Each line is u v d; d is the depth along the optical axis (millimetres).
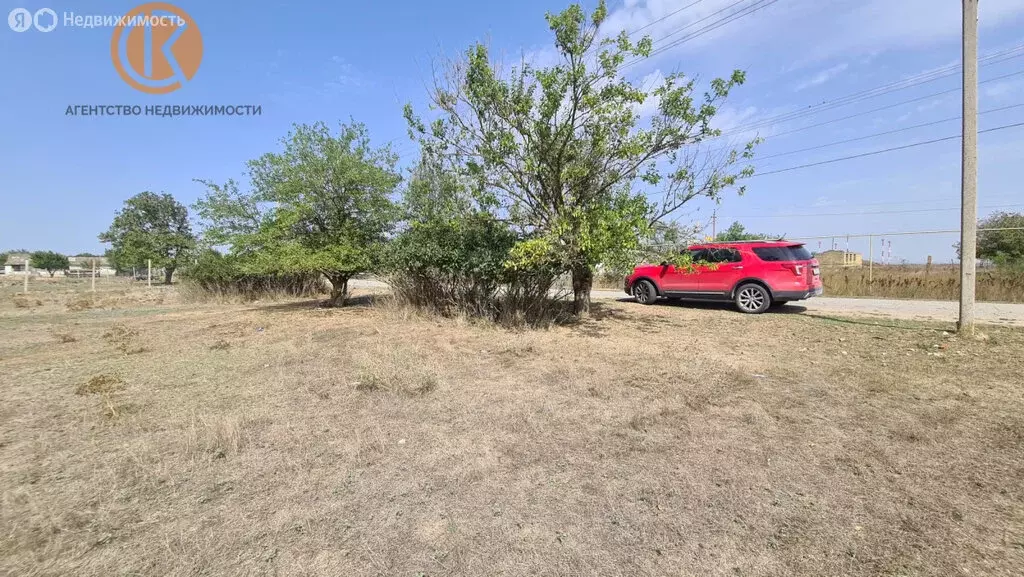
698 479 2822
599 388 4613
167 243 31406
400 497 2621
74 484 2715
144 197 36625
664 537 2273
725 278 11055
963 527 2305
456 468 2963
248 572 1997
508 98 7660
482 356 6004
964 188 6926
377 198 11016
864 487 2705
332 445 3295
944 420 3697
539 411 3982
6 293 21594
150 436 3449
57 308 14062
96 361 5973
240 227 11820
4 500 2514
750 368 5406
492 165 8055
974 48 6742
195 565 2033
